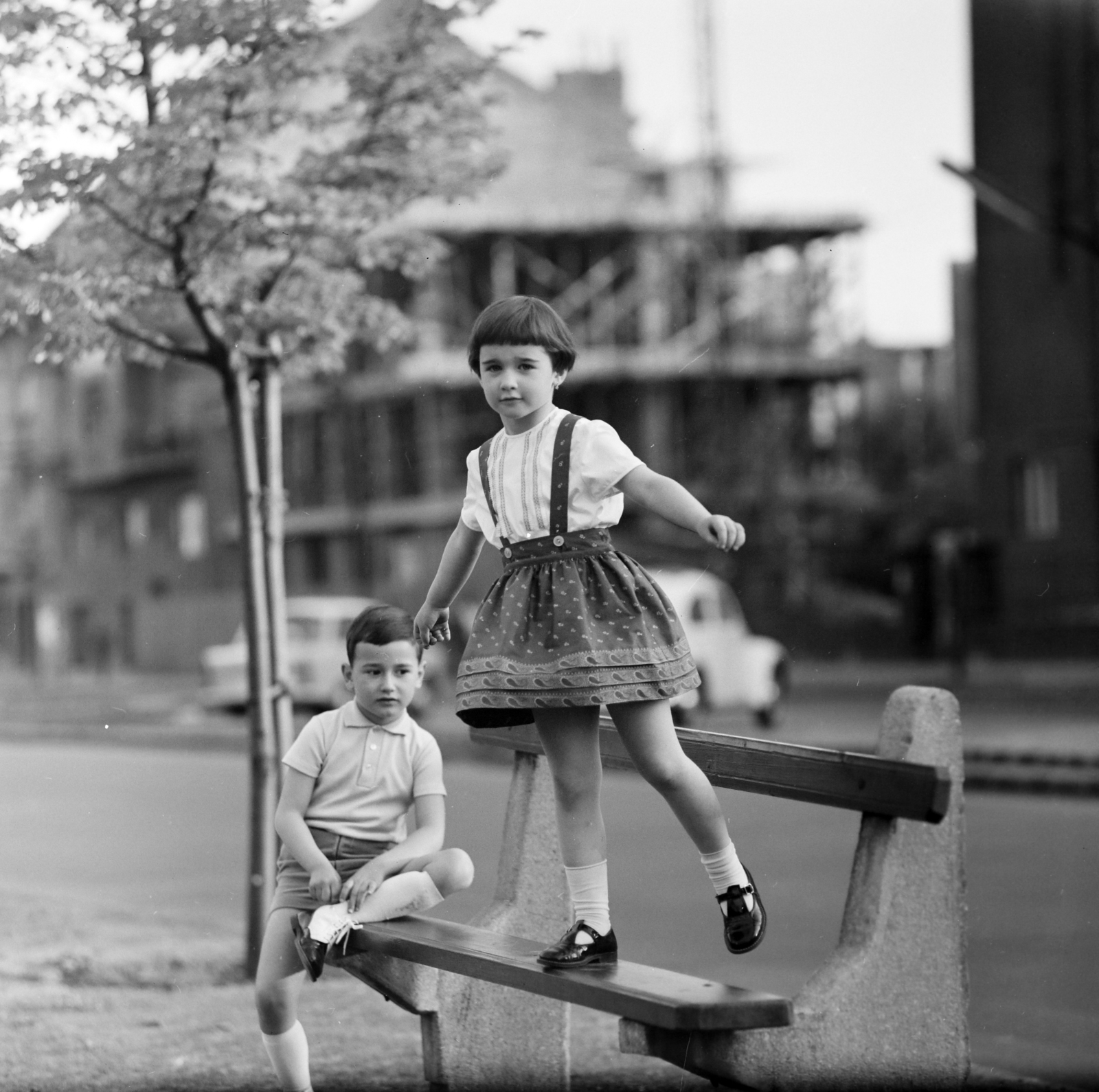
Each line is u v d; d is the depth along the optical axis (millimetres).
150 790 16188
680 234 49562
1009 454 39438
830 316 51312
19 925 8242
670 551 46938
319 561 52875
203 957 7289
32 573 63125
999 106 38750
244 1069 5184
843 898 9172
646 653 3480
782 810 13172
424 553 49156
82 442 61125
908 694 3832
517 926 4676
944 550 40000
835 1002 3648
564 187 51594
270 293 7598
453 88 7434
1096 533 37688
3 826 13242
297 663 25047
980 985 6953
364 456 50188
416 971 4465
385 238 7680
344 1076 5078
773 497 49062
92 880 10297
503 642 3549
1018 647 38750
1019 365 39250
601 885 3715
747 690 23078
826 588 48750
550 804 4785
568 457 3590
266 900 7020
